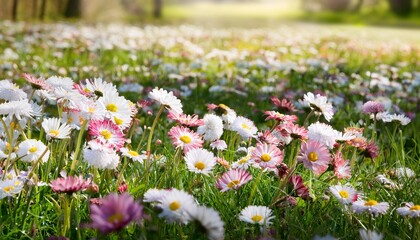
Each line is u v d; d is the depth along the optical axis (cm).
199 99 151
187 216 66
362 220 79
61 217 73
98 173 82
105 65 204
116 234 73
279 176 80
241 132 87
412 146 114
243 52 248
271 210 77
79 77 171
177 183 82
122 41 287
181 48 277
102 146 75
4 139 85
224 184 77
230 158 92
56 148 87
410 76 196
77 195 77
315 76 197
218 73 196
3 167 80
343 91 172
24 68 185
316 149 75
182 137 81
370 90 174
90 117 78
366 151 89
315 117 129
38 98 118
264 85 180
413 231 76
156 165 87
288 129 83
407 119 100
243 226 75
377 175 91
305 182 85
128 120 79
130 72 192
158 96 84
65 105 84
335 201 82
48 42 263
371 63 261
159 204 67
